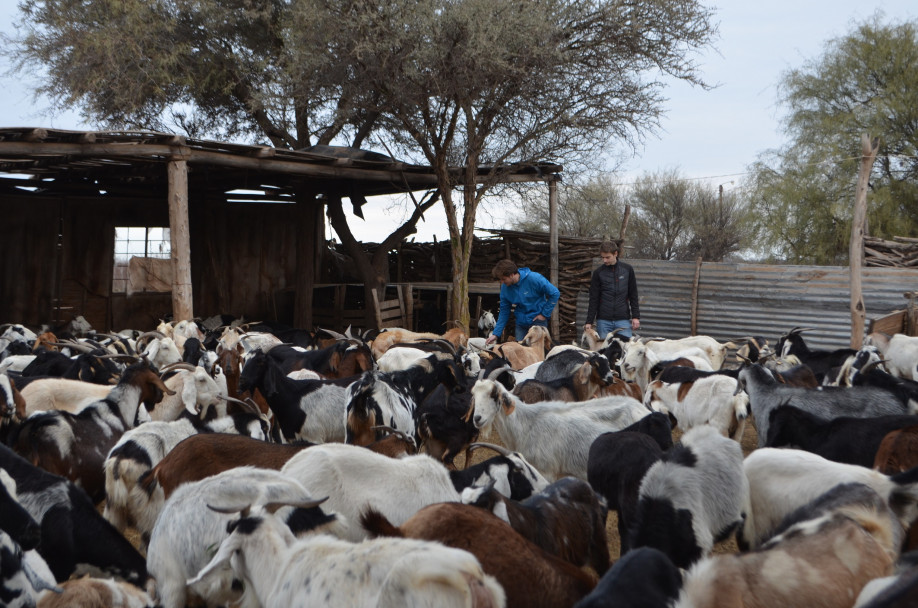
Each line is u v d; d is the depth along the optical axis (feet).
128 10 65.72
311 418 26.32
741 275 63.05
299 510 14.70
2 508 13.82
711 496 16.33
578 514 16.60
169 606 15.42
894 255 61.57
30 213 64.80
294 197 74.43
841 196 92.38
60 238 65.87
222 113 77.41
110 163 53.57
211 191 71.20
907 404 25.02
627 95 57.52
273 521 13.30
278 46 72.08
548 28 52.13
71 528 15.74
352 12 50.96
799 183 93.50
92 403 22.94
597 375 28.53
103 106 70.03
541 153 60.59
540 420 23.27
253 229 73.97
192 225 71.31
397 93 52.39
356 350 35.22
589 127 57.36
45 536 15.69
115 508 18.84
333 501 15.72
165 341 34.32
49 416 21.17
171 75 68.90
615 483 19.07
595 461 19.75
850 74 95.50
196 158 45.14
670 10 55.16
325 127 76.69
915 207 90.74
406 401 25.76
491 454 30.50
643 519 16.07
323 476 15.84
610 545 21.84
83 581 13.58
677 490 16.06
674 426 30.12
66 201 65.92
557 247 64.85
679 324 65.51
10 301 64.44
